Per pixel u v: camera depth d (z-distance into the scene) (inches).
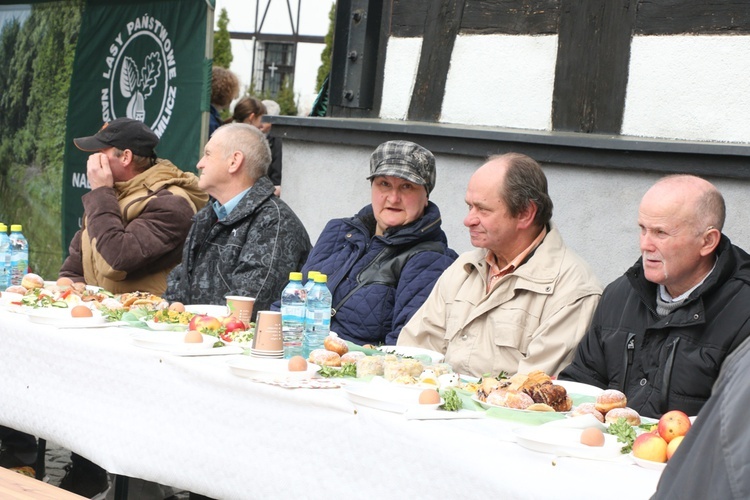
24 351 170.9
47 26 377.4
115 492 156.6
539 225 169.9
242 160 217.8
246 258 211.9
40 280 202.8
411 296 189.5
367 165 274.2
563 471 101.2
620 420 110.3
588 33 241.3
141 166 248.7
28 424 168.9
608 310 156.3
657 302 150.0
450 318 176.2
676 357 144.3
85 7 363.6
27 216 387.2
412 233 192.5
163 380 146.1
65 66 370.6
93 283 249.9
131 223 240.1
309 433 125.0
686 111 226.7
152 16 339.3
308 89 956.0
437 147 253.9
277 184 333.7
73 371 161.2
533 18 250.8
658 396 145.4
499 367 166.9
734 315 141.3
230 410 135.6
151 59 339.3
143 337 152.6
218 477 136.6
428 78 270.1
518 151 239.1
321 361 148.0
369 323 191.9
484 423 117.8
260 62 973.2
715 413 67.6
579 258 169.5
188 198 246.8
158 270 243.3
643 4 233.0
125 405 151.9
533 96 250.8
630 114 235.1
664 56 229.6
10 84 391.9
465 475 107.3
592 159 226.5
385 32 279.7
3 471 133.0
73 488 201.5
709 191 143.6
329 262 201.3
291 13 962.7
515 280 168.1
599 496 96.2
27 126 385.1
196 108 325.1
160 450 145.1
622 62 236.2
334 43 286.0
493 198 167.3
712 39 222.5
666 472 70.9
